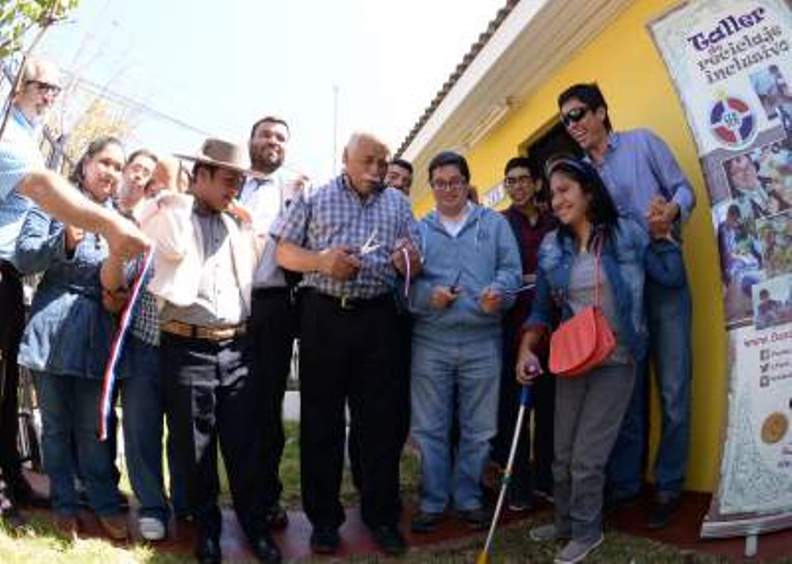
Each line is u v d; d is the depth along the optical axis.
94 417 4.23
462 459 4.54
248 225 4.24
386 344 4.25
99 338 4.18
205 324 3.94
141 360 4.34
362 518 4.39
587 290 3.87
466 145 8.72
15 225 3.64
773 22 3.79
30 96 3.75
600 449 3.78
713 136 4.02
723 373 4.43
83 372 4.11
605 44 5.69
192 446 3.93
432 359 4.50
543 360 4.62
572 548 3.78
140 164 4.52
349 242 4.20
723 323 4.37
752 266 3.81
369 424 4.27
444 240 4.55
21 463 4.60
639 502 4.51
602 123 4.44
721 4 3.98
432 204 10.98
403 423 4.43
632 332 3.78
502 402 4.79
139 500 4.37
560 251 4.01
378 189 4.32
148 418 4.36
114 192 4.29
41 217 3.96
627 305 3.79
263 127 4.83
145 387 4.34
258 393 4.17
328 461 4.27
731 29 3.95
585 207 3.90
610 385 3.78
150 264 3.85
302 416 4.30
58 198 2.08
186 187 4.36
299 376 4.33
